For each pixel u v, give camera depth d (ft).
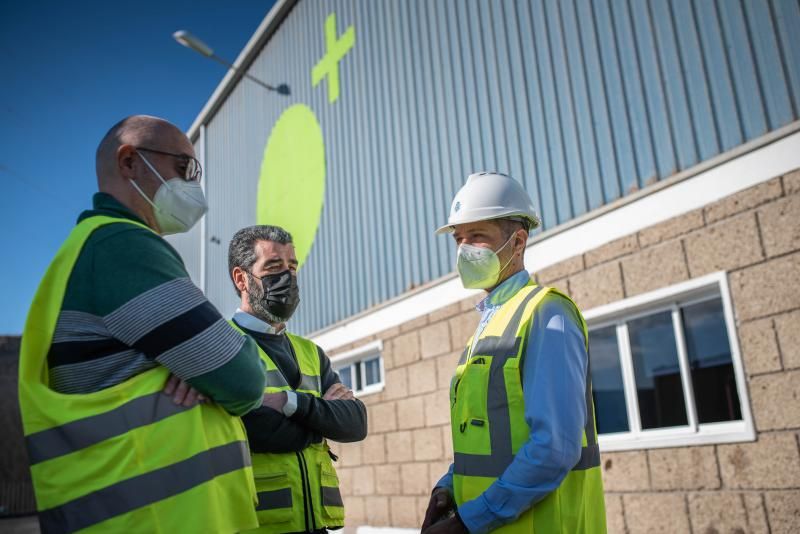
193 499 4.82
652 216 14.28
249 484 5.36
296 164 30.48
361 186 25.49
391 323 22.49
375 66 25.49
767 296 12.05
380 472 22.03
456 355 19.49
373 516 22.11
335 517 7.94
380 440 22.25
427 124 22.18
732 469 12.19
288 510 7.29
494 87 19.38
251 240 8.68
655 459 13.51
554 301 6.49
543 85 17.67
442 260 20.90
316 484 7.76
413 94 23.07
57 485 4.72
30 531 51.03
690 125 13.96
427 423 20.25
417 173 22.45
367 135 25.49
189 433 4.99
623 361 14.87
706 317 13.41
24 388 4.96
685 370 13.52
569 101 16.83
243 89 37.37
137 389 4.94
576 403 5.91
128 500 4.66
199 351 5.03
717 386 13.00
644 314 14.58
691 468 12.85
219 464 5.15
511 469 5.77
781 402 11.63
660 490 13.33
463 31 20.94
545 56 17.71
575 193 16.35
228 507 5.09
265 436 7.33
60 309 5.04
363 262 24.82
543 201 17.22
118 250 5.11
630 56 15.40
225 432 5.31
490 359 6.49
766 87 12.70
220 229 38.14
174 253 5.49
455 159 20.71
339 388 8.76
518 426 6.11
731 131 13.19
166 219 5.97
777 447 11.58
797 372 11.47
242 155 36.47
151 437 4.84
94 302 5.03
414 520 20.27
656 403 14.06
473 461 6.31
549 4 17.75
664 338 14.12
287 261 8.60
